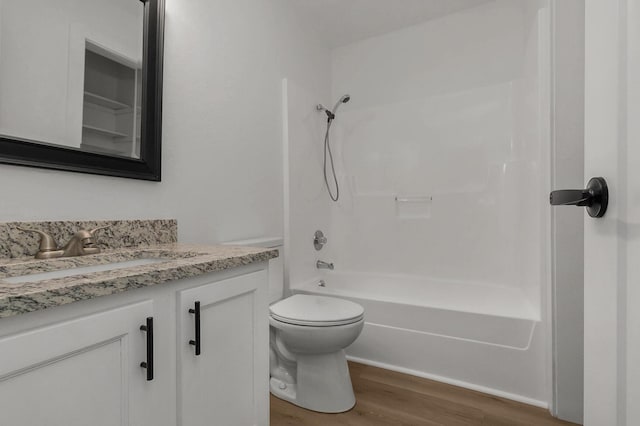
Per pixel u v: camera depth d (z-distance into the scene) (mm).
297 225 2387
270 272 1990
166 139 1473
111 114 1250
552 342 1515
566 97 1483
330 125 2873
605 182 505
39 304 581
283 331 1570
